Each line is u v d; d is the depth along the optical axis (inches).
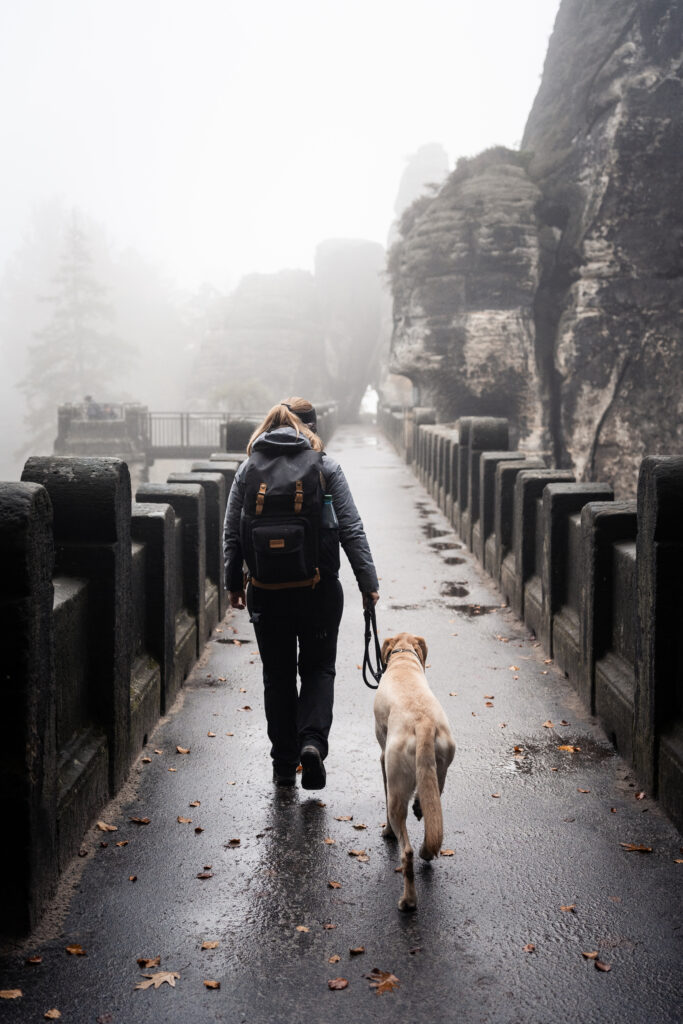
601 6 1301.7
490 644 305.9
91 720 173.8
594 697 230.4
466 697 247.8
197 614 281.1
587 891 143.8
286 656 178.1
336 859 154.1
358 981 120.0
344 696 247.1
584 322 1194.0
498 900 141.0
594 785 187.0
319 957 125.4
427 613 351.9
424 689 145.5
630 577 210.8
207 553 332.5
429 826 128.5
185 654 256.8
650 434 1186.0
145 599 221.3
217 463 378.9
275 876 148.0
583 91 1257.4
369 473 978.1
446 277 1238.3
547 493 290.4
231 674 266.8
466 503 526.3
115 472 169.5
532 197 1229.1
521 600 337.4
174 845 158.1
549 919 135.4
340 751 205.2
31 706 125.3
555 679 265.0
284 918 135.3
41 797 132.0
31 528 122.3
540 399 1239.5
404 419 1149.7
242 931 131.8
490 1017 112.4
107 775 173.2
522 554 336.5
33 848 128.7
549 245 1240.2
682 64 1185.4
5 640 122.0
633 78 1185.4
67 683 157.8
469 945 128.4
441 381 1272.1
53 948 126.4
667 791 170.7
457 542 523.8
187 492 278.2
